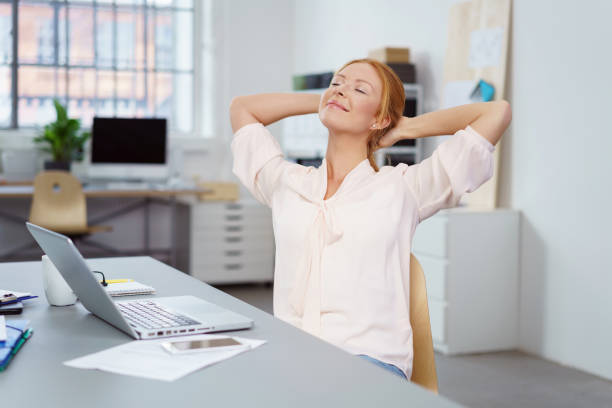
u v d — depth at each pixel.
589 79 3.42
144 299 1.58
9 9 6.11
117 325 1.33
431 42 4.57
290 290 1.69
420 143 4.59
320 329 1.61
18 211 5.96
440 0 4.47
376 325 1.60
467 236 3.72
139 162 5.56
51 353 1.18
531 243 3.78
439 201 1.71
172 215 6.09
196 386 1.01
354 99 1.72
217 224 5.52
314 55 6.18
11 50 6.13
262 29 6.46
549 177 3.67
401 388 1.00
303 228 1.68
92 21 6.31
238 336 1.29
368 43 5.32
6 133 5.98
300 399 0.95
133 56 6.44
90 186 5.47
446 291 3.70
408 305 1.67
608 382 3.30
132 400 0.95
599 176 3.38
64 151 5.83
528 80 3.79
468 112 1.72
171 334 1.27
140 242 6.29
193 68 6.58
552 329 3.67
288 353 1.17
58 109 5.76
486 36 4.03
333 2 5.82
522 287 3.85
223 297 1.63
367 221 1.64
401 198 1.68
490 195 3.97
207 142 6.39
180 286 1.76
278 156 1.87
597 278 3.41
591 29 3.40
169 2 6.48
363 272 1.62
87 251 6.13
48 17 6.20
